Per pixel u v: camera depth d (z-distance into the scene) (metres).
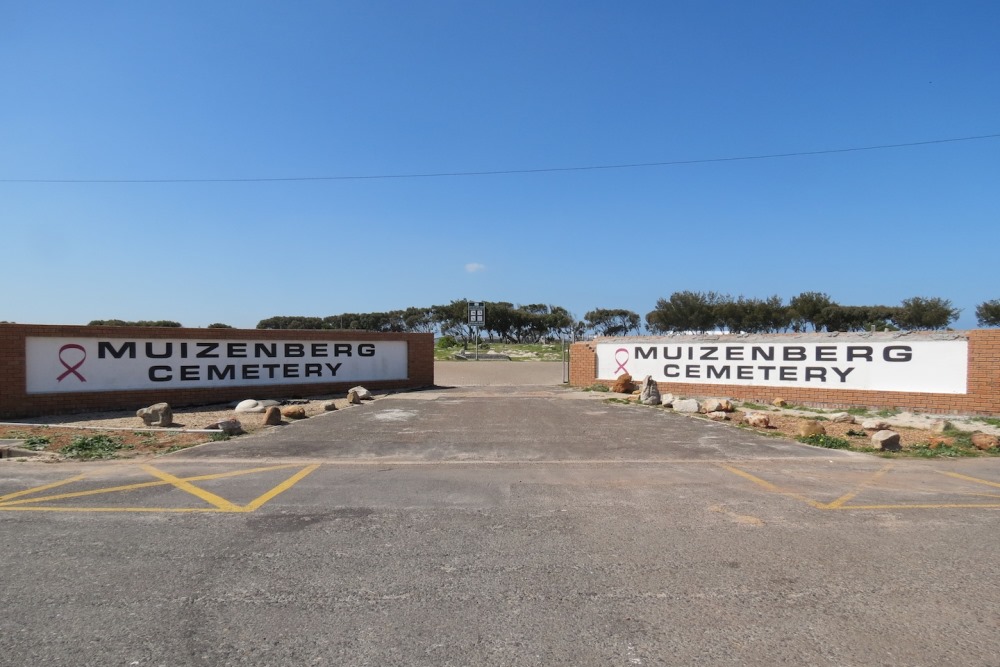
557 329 80.06
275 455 10.57
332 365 21.70
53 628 4.16
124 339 17.16
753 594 4.77
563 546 5.86
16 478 8.68
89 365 16.50
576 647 3.94
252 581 4.98
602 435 12.76
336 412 16.48
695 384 21.20
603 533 6.25
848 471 9.39
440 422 14.61
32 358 15.56
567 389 23.44
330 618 4.33
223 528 6.37
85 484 8.33
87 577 5.05
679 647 3.95
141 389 17.39
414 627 4.20
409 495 7.79
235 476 8.88
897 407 17.11
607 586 4.92
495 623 4.27
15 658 3.76
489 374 31.80
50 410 15.71
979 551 5.76
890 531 6.36
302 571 5.20
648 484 8.45
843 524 6.59
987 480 8.80
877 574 5.19
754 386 19.95
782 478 8.86
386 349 23.16
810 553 5.68
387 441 11.99
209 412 16.75
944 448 11.26
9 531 6.25
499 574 5.16
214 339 18.91
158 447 11.23
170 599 4.63
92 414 15.97
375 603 4.58
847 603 4.61
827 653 3.88
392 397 20.39
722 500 7.58
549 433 13.01
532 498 7.66
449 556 5.58
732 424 14.33
